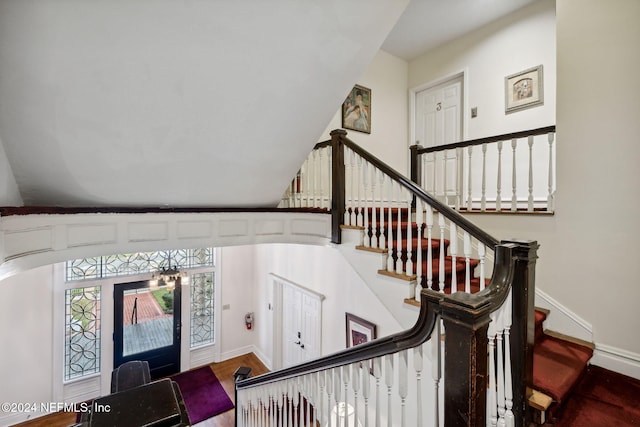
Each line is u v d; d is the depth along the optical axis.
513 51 3.40
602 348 2.11
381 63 4.29
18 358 3.90
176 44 1.51
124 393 0.70
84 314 4.41
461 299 0.96
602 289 2.13
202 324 5.55
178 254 5.27
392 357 1.28
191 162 2.25
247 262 5.97
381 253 2.32
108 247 2.26
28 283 3.98
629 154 2.02
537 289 2.46
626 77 2.03
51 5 1.20
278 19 1.56
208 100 1.85
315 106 2.20
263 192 2.95
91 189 2.11
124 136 1.86
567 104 2.30
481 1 3.19
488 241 1.61
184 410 0.69
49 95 1.49
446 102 4.16
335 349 3.77
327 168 2.87
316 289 4.11
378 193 3.69
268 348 5.41
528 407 1.50
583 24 2.22
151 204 2.48
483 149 2.83
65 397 4.21
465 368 0.92
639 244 1.98
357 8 1.64
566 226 2.31
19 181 1.83
